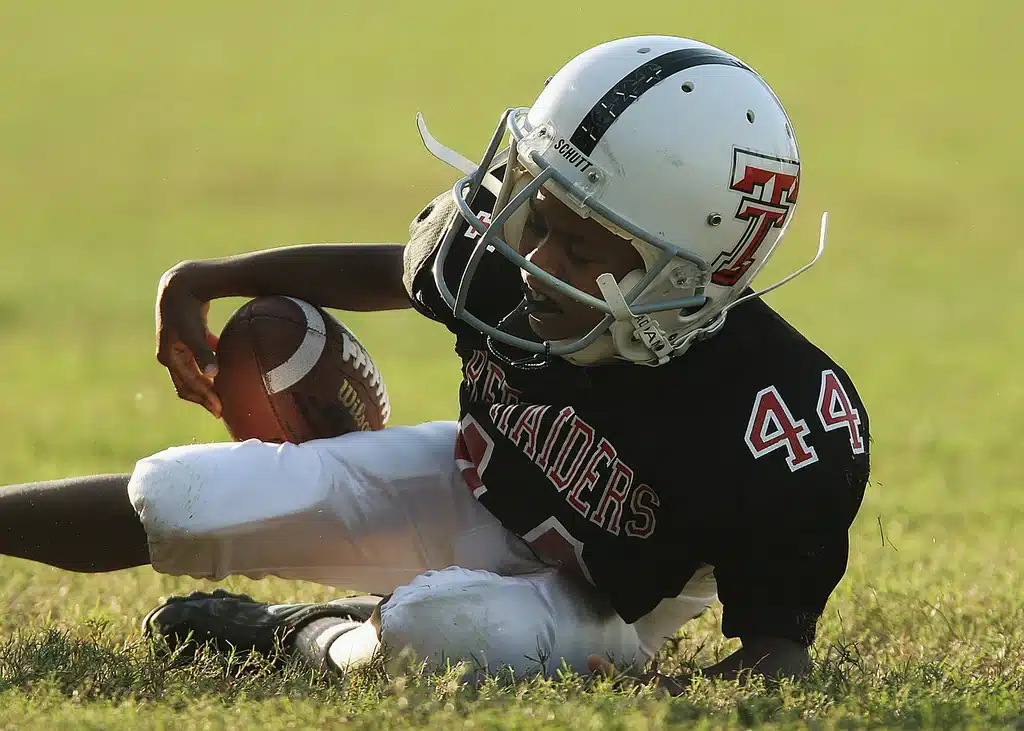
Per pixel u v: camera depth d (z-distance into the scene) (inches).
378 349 1577.3
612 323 485.4
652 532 506.0
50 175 2696.9
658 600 513.7
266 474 525.0
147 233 2247.8
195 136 3073.3
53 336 1628.9
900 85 3641.7
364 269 583.8
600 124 483.5
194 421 1226.0
